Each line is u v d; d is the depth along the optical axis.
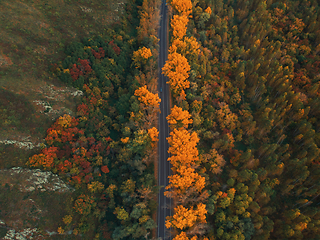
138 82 126.25
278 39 167.75
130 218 91.56
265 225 92.69
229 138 114.38
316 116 129.62
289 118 131.00
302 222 90.44
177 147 102.06
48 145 95.00
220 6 184.38
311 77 147.75
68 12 137.12
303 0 186.62
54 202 85.12
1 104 91.19
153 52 142.88
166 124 126.94
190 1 169.12
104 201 96.94
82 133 101.81
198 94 131.88
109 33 146.38
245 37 172.25
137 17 173.25
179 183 90.50
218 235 87.88
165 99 136.12
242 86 141.25
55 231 81.38
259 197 98.88
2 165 83.88
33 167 88.06
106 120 114.00
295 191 107.44
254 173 101.25
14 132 90.00
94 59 125.88
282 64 151.62
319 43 163.50
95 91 119.12
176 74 124.88
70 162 93.75
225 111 123.81
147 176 100.12
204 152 113.81
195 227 85.31
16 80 99.56
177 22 150.50
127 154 103.12
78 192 92.81
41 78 107.44
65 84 114.38
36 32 117.62
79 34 134.12
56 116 101.88
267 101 130.00
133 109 115.88
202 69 134.25
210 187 102.75
